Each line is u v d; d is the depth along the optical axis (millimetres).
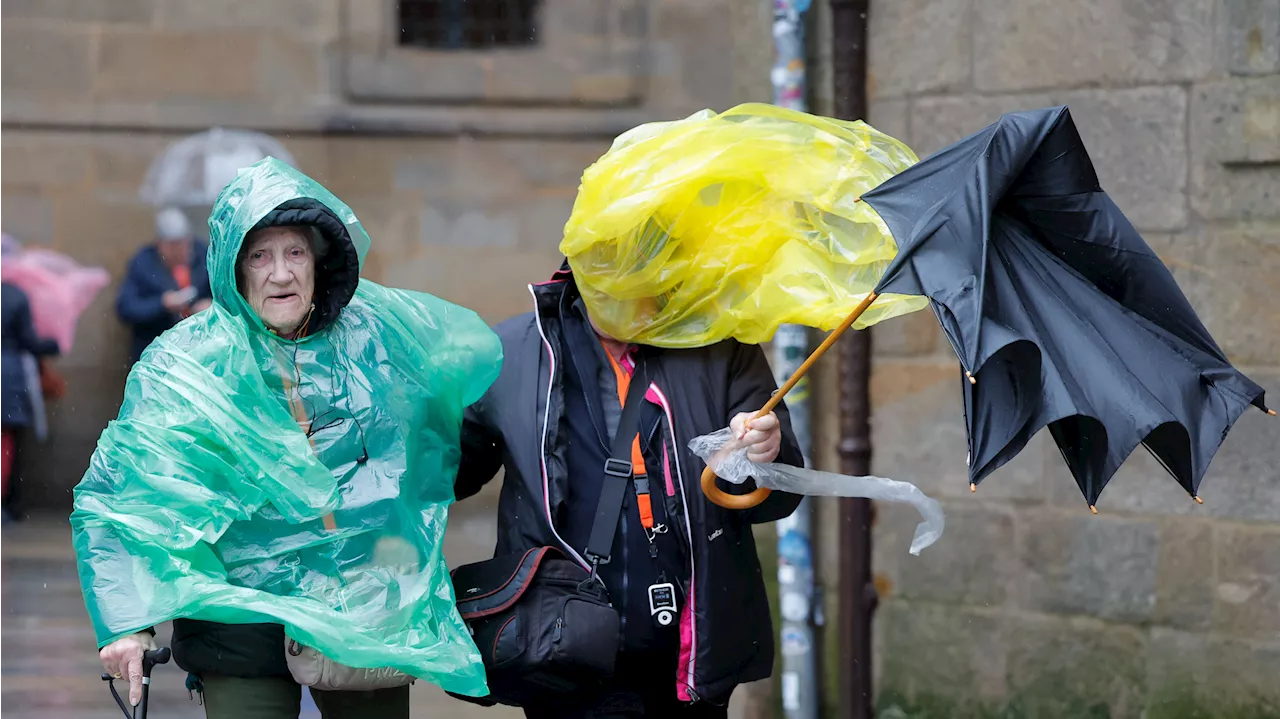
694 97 35406
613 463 11688
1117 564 16766
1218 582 16234
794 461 11852
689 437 11711
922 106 17609
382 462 11359
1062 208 10805
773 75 18562
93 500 10867
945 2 17375
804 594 18484
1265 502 15984
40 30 34750
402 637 11180
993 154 10555
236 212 10961
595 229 11734
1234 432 16094
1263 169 15820
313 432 11258
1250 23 15727
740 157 11742
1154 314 10953
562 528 11734
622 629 11633
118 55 35094
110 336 33562
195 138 34219
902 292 10398
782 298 11898
